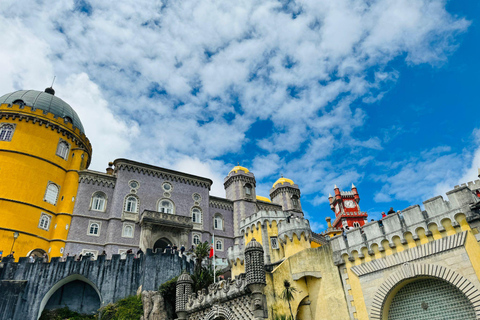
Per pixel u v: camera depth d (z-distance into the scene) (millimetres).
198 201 54031
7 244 37906
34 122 45562
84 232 43844
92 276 32688
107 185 48188
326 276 23391
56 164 45688
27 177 42312
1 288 28812
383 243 21250
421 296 19453
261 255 22031
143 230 45500
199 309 24656
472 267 17406
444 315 18406
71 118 50344
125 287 33219
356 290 21625
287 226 33188
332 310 22297
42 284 30766
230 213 57438
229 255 35250
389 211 24828
